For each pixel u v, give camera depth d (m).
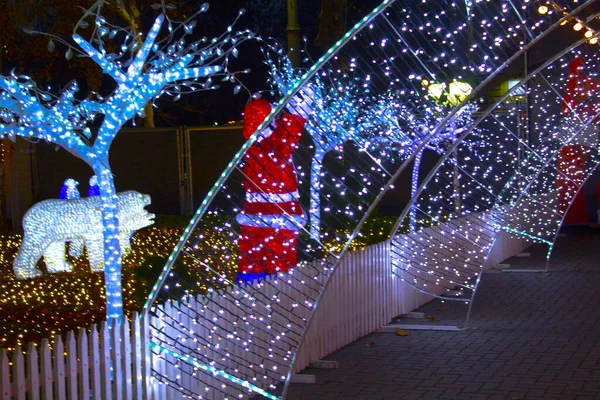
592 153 18.80
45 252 13.59
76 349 5.69
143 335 6.12
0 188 18.31
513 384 7.25
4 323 10.06
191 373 6.59
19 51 17.86
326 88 14.34
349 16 29.09
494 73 9.12
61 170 23.05
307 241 14.20
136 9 18.73
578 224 19.02
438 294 12.05
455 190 14.19
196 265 12.73
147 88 7.31
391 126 13.97
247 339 7.31
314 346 8.30
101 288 12.11
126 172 23.69
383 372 7.85
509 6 11.82
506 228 14.80
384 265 10.13
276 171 9.56
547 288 12.30
